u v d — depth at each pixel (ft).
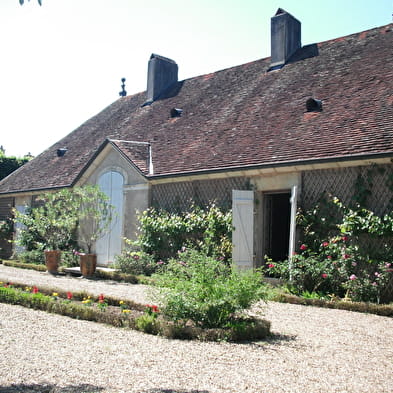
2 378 14.80
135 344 19.54
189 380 14.99
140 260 45.68
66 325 23.13
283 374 15.89
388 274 30.55
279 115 44.09
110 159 53.52
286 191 38.86
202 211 42.83
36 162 76.54
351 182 33.88
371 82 40.91
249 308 23.00
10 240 64.69
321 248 34.45
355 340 21.42
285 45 54.08
